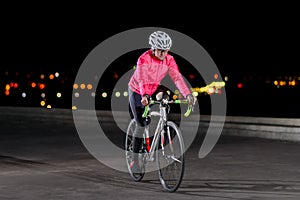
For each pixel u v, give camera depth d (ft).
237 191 23.09
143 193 22.91
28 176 27.43
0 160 33.35
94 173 28.40
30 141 43.52
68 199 21.79
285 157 33.42
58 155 35.55
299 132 40.70
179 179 22.48
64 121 59.47
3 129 53.01
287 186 24.21
